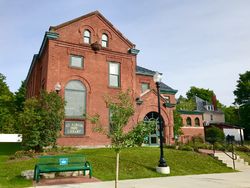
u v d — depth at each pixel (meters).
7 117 44.78
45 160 11.26
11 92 50.81
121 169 13.52
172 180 11.79
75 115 21.78
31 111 17.12
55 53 21.92
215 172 15.38
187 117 43.56
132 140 8.74
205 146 25.09
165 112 26.77
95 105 22.80
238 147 24.88
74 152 18.17
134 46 26.28
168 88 37.12
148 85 32.25
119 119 8.97
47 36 21.73
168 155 18.00
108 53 24.61
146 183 10.76
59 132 18.80
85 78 22.84
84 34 23.95
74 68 22.53
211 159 18.52
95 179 11.32
